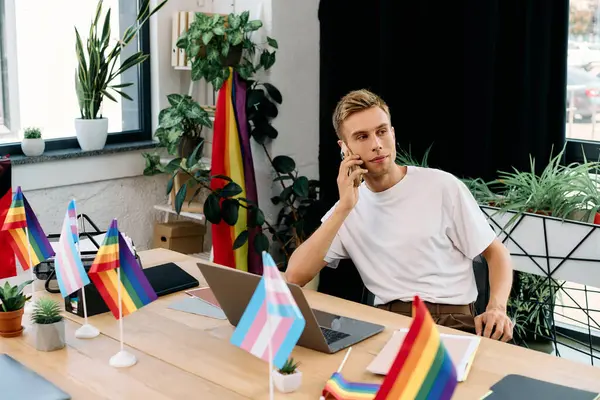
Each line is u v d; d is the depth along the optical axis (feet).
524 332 11.55
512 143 11.70
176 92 14.51
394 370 4.50
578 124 12.01
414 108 12.58
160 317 7.19
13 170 12.18
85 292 7.23
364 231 8.13
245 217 13.04
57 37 12.99
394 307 7.93
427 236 7.88
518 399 5.30
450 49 12.07
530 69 11.37
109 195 13.61
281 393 5.55
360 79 13.39
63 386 5.68
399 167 8.15
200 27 12.67
